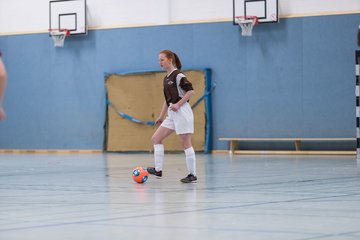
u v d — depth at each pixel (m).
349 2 24.25
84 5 27.92
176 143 26.58
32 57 29.00
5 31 29.47
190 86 12.27
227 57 25.91
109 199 9.66
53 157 24.09
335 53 24.41
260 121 25.47
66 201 9.46
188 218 7.38
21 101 29.19
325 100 24.56
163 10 26.91
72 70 28.39
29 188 11.73
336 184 11.87
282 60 25.12
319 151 24.58
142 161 20.98
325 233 6.18
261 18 25.22
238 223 6.94
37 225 6.98
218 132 26.09
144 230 6.50
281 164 18.50
